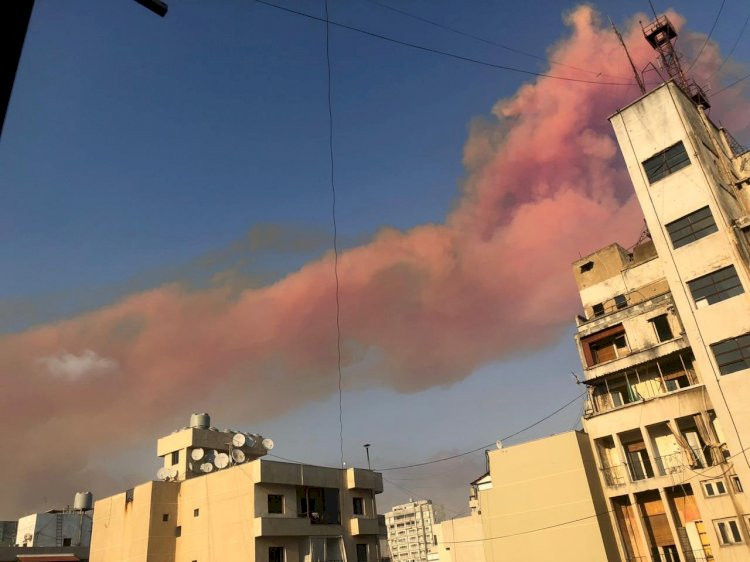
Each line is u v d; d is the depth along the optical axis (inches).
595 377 1617.9
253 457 2431.1
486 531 1612.9
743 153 1614.2
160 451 2333.9
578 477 1499.8
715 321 1331.2
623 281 1756.9
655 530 1428.4
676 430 1400.1
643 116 1604.3
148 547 1775.3
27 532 2556.6
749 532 1222.3
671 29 1797.5
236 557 1638.8
